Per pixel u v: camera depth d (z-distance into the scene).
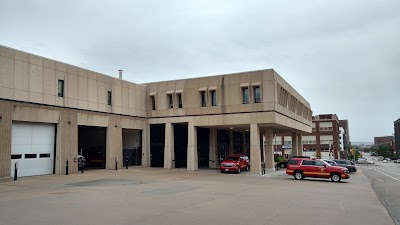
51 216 11.98
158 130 43.28
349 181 30.98
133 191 19.55
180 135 44.19
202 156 46.91
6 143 25.89
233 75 38.81
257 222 11.52
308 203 16.08
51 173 30.38
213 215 12.60
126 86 40.03
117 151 37.72
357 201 17.16
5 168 25.58
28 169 28.34
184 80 41.34
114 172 33.44
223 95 39.16
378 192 22.28
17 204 14.57
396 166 78.50
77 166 32.16
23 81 27.88
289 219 12.12
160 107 42.56
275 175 35.50
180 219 11.78
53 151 30.69
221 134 49.78
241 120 37.94
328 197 18.52
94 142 43.62
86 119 33.94
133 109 40.97
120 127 38.53
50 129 30.53
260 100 37.47
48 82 30.11
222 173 36.56
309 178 32.38
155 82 43.16
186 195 18.12
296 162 31.02
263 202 16.09
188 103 40.88
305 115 58.47
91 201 15.56
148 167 41.53
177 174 33.47
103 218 11.72
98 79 35.88
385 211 14.19
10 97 26.73
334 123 113.44
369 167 71.81
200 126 41.22
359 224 11.52
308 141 115.94
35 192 18.92
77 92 33.12
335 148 112.69
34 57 28.95
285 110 41.84
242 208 14.26
